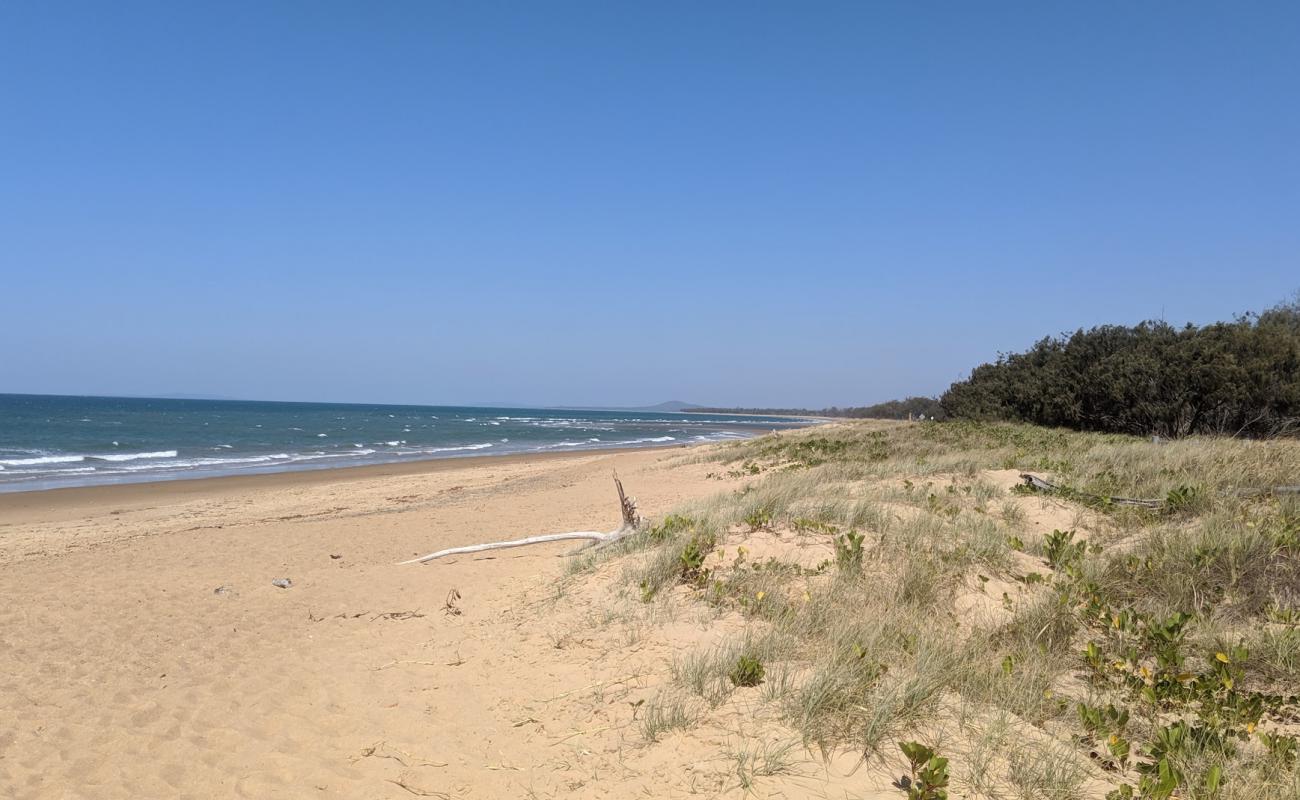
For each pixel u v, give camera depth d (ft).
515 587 23.36
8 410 252.42
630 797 11.07
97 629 21.47
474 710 14.82
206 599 24.88
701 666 14.48
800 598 18.43
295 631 20.94
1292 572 18.83
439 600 23.38
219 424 203.51
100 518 51.67
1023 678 14.55
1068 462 37.58
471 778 12.26
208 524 47.50
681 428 287.69
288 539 37.63
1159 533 22.77
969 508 27.73
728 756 11.73
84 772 13.03
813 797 10.61
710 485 48.78
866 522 24.41
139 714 15.37
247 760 13.26
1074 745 12.30
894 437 64.90
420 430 205.67
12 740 14.32
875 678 13.82
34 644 20.16
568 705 14.39
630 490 51.57
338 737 14.06
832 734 12.19
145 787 12.46
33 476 80.28
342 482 75.56
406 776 12.46
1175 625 16.33
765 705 13.12
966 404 93.15
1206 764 11.73
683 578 20.16
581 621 18.63
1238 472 29.99
